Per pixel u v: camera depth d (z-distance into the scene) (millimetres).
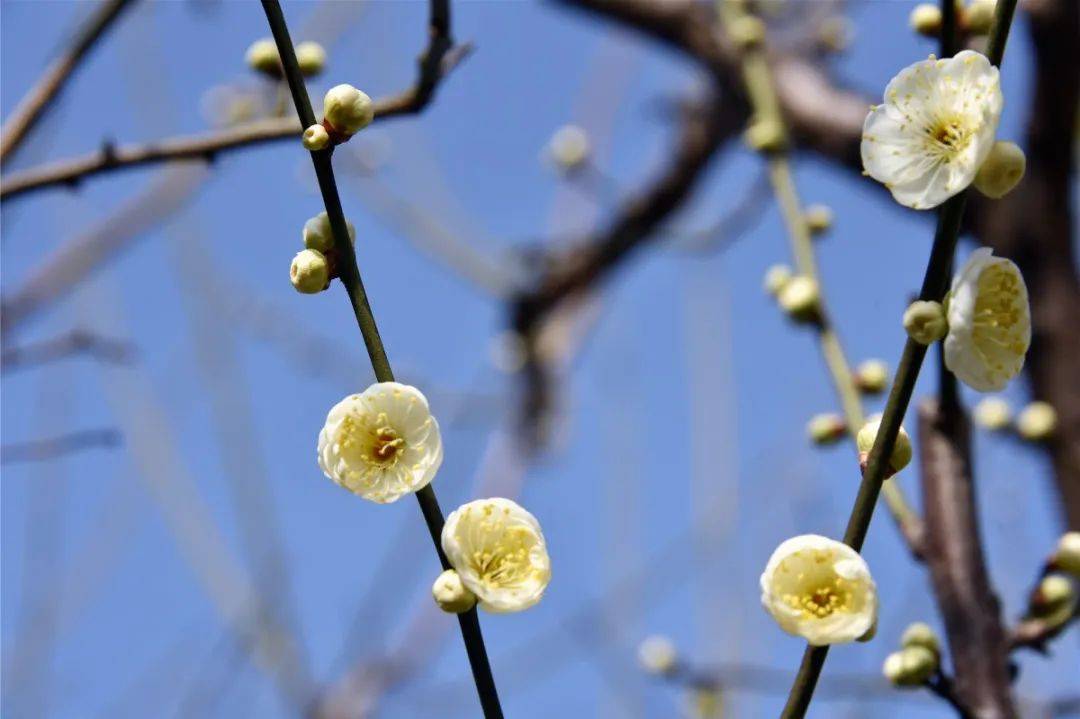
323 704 1449
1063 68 1233
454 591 783
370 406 793
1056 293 1227
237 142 975
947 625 934
